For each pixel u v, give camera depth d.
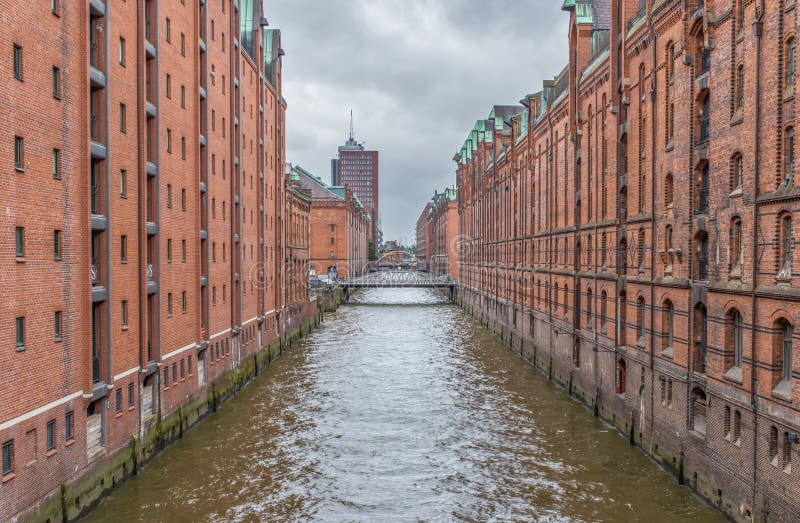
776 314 16.89
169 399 27.61
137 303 24.33
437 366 46.47
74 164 19.67
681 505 20.83
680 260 23.12
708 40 20.58
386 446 28.03
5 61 16.31
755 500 17.81
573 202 37.44
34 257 17.56
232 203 38.00
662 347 24.61
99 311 21.58
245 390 38.91
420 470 25.11
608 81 30.98
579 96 36.06
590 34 35.84
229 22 37.53
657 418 24.88
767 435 17.27
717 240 20.23
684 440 22.48
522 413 33.00
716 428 20.08
